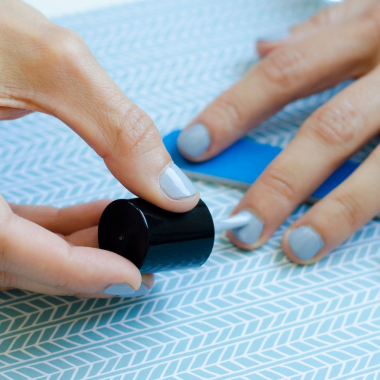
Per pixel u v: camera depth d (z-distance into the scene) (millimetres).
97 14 476
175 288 385
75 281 354
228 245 396
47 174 412
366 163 395
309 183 398
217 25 473
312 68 424
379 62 427
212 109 417
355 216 388
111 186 409
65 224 383
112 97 358
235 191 411
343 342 371
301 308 379
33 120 431
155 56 457
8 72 358
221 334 373
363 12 445
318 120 406
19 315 375
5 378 362
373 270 389
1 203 346
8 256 348
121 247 361
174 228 360
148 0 485
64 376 363
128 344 370
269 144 423
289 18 477
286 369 365
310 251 387
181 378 363
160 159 359
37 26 359
